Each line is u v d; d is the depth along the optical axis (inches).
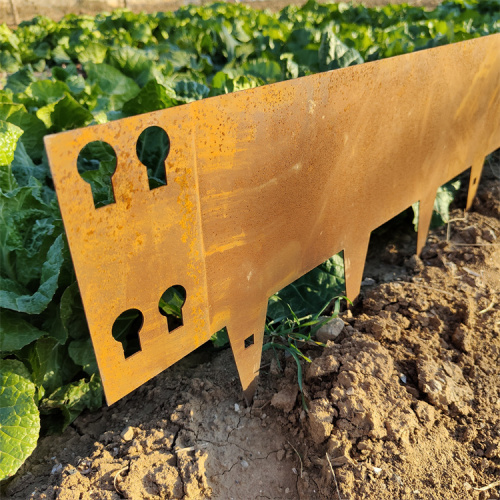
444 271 121.1
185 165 59.9
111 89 157.9
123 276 58.9
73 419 86.7
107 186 89.0
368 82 84.3
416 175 111.3
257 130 67.3
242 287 76.3
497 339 101.6
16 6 481.1
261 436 81.2
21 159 113.9
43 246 86.1
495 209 147.0
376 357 88.2
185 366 96.3
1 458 69.2
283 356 92.1
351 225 95.7
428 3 553.3
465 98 118.2
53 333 83.2
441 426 83.6
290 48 193.9
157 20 308.7
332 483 74.2
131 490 70.7
